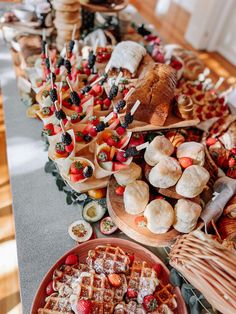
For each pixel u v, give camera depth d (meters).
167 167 1.12
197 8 3.82
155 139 1.22
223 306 0.82
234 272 0.81
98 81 1.44
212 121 1.65
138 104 1.20
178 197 1.14
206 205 1.17
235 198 1.16
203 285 0.85
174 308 1.08
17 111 1.78
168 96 1.35
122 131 1.26
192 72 2.13
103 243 1.21
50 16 1.99
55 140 1.25
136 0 4.92
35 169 1.51
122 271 1.13
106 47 1.80
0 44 2.26
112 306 1.03
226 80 3.49
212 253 0.87
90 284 1.06
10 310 1.45
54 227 1.31
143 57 1.68
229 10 3.64
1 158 2.03
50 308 1.03
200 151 1.21
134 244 1.21
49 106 1.36
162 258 1.24
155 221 1.06
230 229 1.12
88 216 1.32
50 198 1.41
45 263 1.20
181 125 1.40
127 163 1.18
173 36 4.18
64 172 1.17
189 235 0.94
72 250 1.17
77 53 1.72
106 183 1.21
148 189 1.15
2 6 2.38
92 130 1.24
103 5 2.07
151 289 1.08
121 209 1.15
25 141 1.63
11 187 1.42
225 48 3.93
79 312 0.99
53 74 1.35
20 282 1.13
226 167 1.44
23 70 1.77
